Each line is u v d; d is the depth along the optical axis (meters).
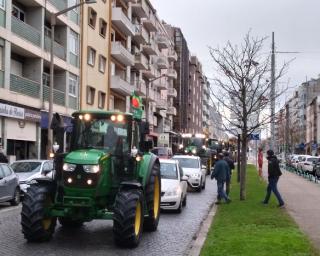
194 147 41.38
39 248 10.19
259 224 12.59
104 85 48.00
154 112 77.19
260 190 23.41
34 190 10.67
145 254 9.89
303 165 46.97
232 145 62.53
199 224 14.18
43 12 34.00
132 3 61.22
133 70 63.22
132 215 10.30
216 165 18.59
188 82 111.69
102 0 47.00
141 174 12.07
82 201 10.44
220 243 9.98
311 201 18.73
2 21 28.86
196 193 24.69
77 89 40.81
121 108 55.62
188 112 113.50
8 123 30.06
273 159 17.22
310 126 127.75
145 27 71.06
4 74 29.05
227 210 15.91
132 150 11.55
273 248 9.32
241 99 19.27
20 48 31.12
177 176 17.52
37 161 21.69
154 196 12.70
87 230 12.53
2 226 13.14
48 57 34.84
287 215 14.35
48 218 10.84
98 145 11.52
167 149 47.53
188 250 10.27
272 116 22.03
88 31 43.12
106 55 48.66
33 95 32.94
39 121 33.41
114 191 11.16
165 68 82.75
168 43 85.19
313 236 11.09
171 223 14.36
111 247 10.50
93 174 10.43
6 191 17.66
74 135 11.71
